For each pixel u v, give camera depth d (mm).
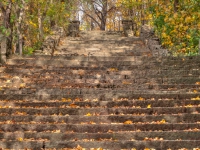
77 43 23781
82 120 10250
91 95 11586
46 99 11570
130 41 23844
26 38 24625
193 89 12109
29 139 9391
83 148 8977
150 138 9344
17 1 19281
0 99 11523
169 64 14766
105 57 15734
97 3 43719
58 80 13102
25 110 10703
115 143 9023
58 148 9047
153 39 23047
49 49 20734
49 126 9852
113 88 12547
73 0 30938
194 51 19641
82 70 13961
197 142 8961
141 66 14406
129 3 30750
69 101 11266
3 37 15211
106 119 10234
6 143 9023
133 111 10625
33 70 13867
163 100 11023
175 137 9367
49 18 25578
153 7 23922
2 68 13875
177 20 20953
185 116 10156
